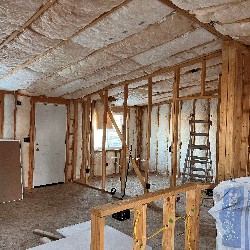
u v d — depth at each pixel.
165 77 5.30
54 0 2.33
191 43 3.79
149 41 3.53
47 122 6.73
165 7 2.70
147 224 4.22
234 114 3.66
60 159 7.04
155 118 8.88
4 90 5.91
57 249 2.95
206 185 2.49
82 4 2.41
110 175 8.35
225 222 2.26
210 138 7.40
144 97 7.37
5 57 3.67
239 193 2.29
